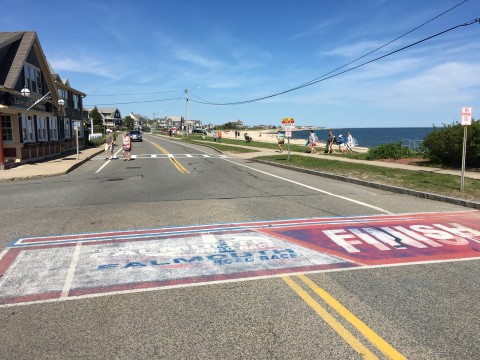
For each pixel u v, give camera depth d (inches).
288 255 233.9
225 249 245.0
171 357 130.7
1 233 286.2
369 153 933.8
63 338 142.8
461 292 181.2
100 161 951.6
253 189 497.7
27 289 185.9
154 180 596.7
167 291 182.5
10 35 856.9
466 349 134.5
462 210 368.2
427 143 744.3
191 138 2733.8
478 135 631.2
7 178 586.6
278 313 160.4
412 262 222.8
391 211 361.7
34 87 954.1
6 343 139.8
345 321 153.6
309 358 129.4
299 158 920.3
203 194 459.2
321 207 379.2
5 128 804.6
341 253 238.2
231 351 133.9
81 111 1649.9
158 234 280.4
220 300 172.7
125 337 143.1
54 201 417.1
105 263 220.7
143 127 7052.2
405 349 134.3
